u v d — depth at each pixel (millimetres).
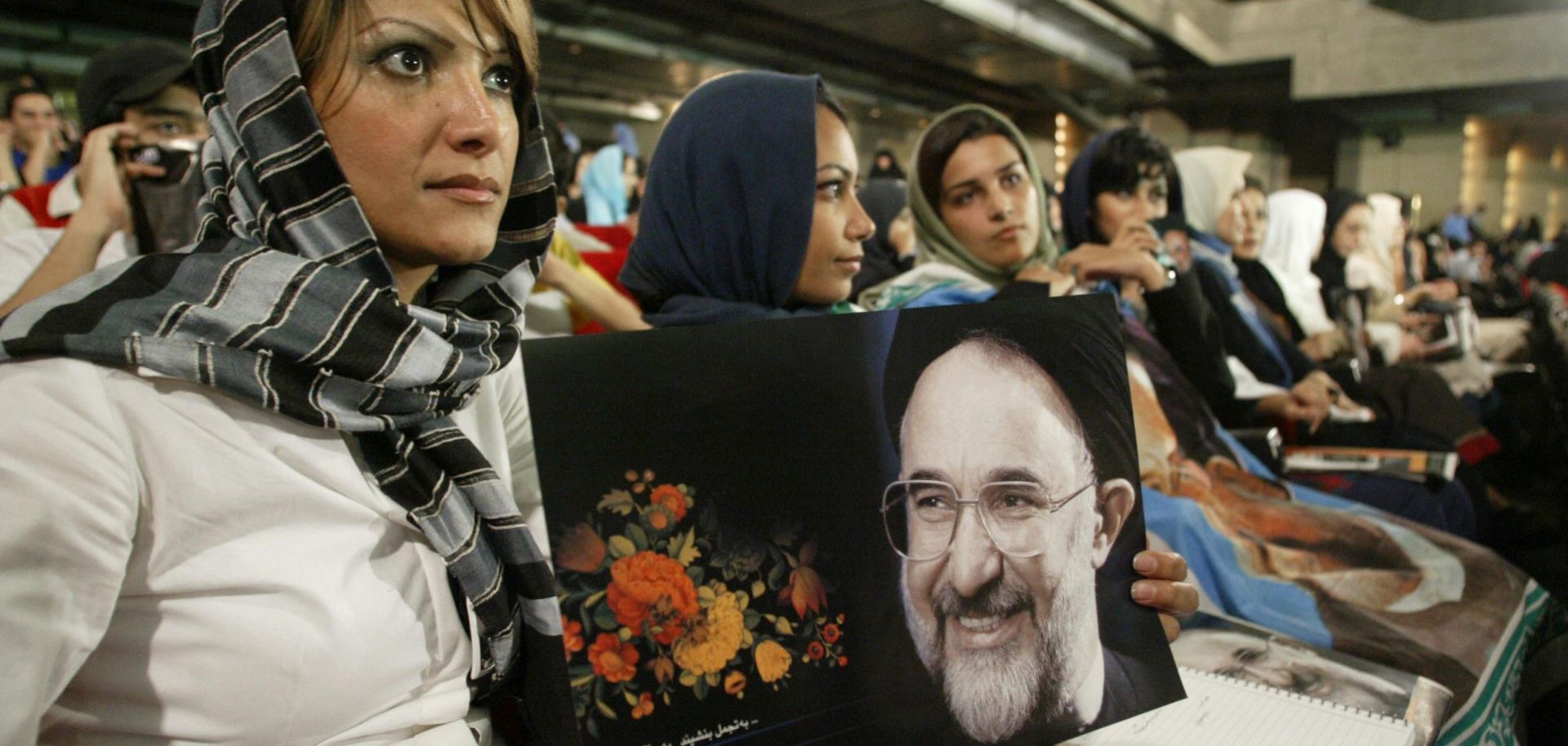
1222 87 12281
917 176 1575
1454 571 1233
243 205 579
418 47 544
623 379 596
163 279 538
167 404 506
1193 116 13930
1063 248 1936
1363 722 746
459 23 548
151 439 499
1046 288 1466
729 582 596
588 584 566
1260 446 1669
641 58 8789
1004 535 666
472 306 651
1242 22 11461
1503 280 6496
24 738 450
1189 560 1251
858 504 638
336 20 527
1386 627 1098
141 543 502
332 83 538
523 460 827
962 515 659
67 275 1279
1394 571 1245
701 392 612
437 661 586
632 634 570
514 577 609
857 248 1103
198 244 585
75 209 1645
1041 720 647
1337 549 1315
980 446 672
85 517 463
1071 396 711
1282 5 11211
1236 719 748
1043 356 710
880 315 674
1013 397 690
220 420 518
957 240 1563
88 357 486
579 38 7926
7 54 5742
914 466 656
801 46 9484
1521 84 10203
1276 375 2188
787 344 642
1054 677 658
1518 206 12406
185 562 508
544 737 614
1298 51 11164
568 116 10852
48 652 455
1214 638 930
